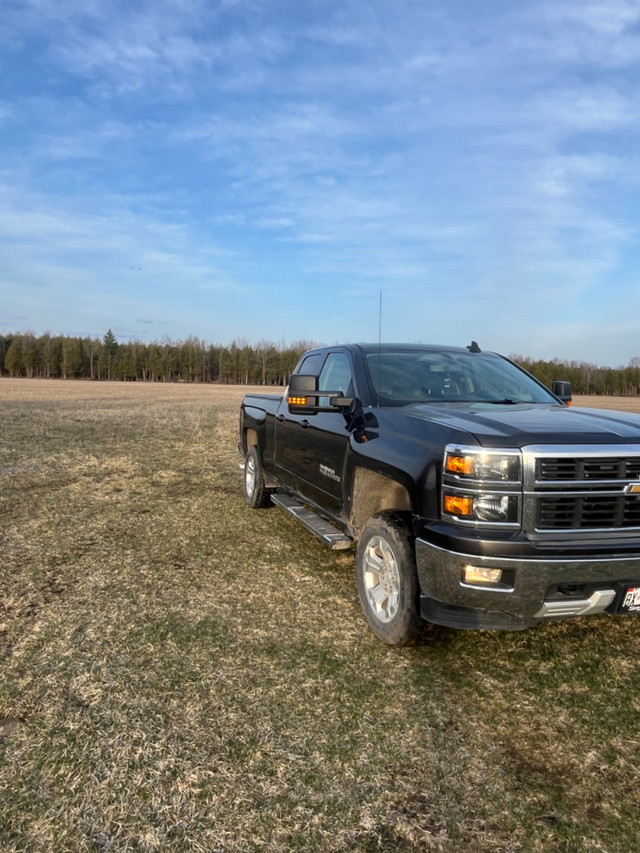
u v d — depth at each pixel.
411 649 3.51
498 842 2.06
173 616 3.93
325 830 2.10
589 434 3.08
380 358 4.76
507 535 2.88
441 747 2.60
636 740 2.67
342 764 2.46
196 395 45.53
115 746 2.53
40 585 4.46
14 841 2.02
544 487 2.90
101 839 2.04
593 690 3.09
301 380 4.28
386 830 2.11
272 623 3.86
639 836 2.10
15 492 7.82
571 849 2.04
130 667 3.23
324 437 4.68
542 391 4.92
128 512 6.86
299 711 2.84
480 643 3.60
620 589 2.96
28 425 16.41
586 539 2.91
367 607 3.71
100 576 4.68
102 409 24.42
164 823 2.11
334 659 3.38
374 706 2.90
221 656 3.38
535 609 2.91
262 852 2.00
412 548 3.33
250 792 2.28
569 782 2.39
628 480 2.98
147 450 12.08
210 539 5.80
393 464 3.46
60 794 2.25
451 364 4.93
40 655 3.36
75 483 8.52
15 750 2.50
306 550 5.48
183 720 2.74
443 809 2.22
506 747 2.61
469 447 2.96
